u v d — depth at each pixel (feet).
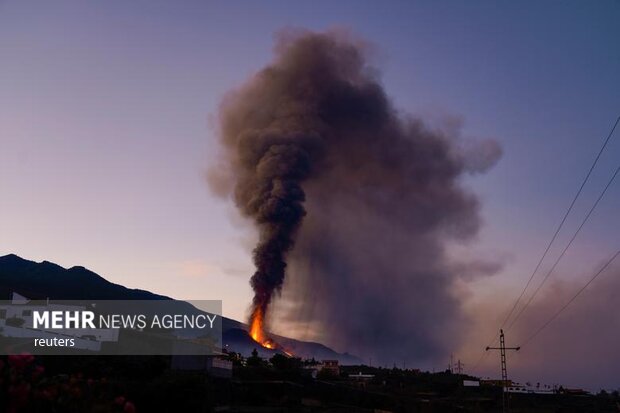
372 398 257.14
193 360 201.46
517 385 385.70
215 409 167.12
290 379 246.68
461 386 369.71
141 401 146.10
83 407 58.23
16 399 51.21
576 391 377.91
